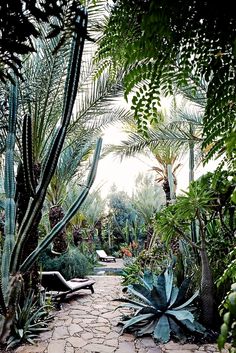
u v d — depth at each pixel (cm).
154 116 83
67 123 137
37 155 395
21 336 374
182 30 66
